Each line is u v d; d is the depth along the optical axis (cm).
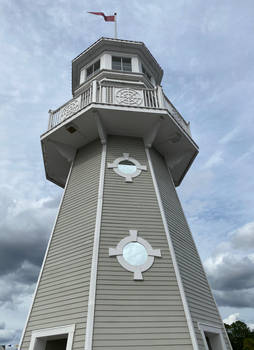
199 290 741
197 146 1116
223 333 735
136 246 708
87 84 1189
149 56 1321
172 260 700
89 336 532
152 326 570
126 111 898
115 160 930
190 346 554
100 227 731
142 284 636
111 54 1252
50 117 1069
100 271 640
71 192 929
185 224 945
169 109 1019
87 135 1012
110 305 586
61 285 678
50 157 1124
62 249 770
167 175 1066
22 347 620
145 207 813
